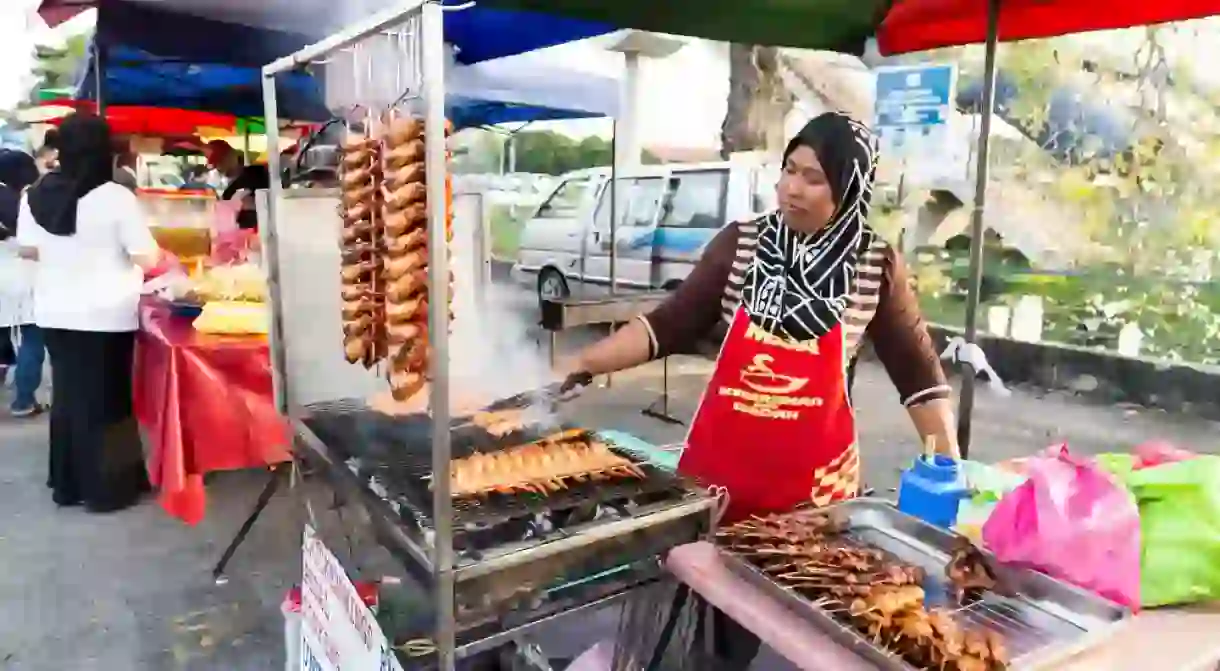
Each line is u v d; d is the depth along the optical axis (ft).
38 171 17.01
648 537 4.93
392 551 4.79
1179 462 4.71
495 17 9.67
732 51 26.23
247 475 13.50
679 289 6.71
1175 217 18.06
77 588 9.53
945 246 22.11
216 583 9.73
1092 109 19.06
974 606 4.40
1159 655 3.96
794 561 4.58
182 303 10.77
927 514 5.40
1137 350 18.98
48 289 11.12
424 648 5.45
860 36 8.61
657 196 23.80
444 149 3.97
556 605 4.97
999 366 21.15
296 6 10.02
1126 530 4.30
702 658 6.23
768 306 6.00
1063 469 4.58
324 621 5.31
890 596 4.10
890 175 22.80
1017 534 4.55
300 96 15.89
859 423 17.81
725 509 5.65
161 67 14.93
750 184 21.89
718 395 6.25
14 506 11.87
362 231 5.71
